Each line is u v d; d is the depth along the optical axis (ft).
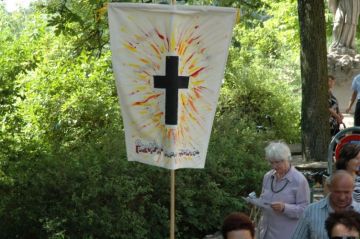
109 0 53.83
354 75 82.74
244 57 86.17
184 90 26.37
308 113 52.85
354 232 17.39
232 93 70.18
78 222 34.91
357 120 57.16
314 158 52.70
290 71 85.81
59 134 52.70
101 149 38.88
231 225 18.31
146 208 37.11
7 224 37.60
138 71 26.45
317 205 21.62
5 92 43.45
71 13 55.83
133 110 26.66
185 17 26.02
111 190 34.91
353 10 84.33
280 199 26.96
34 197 36.17
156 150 26.61
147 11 26.02
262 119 69.56
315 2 52.26
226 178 40.91
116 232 35.09
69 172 35.70
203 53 26.35
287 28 102.68
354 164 26.32
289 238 26.89
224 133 46.09
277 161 26.86
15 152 42.42
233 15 26.12
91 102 53.31
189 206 38.52
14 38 56.54
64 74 55.83
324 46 52.75
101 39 60.18
